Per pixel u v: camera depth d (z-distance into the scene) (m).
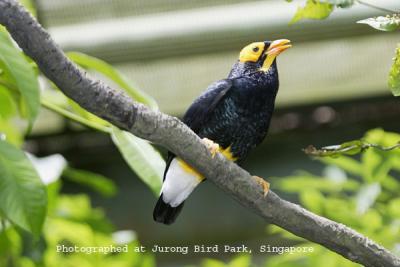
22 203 6.68
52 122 15.09
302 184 10.83
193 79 14.39
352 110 15.61
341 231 7.07
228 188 7.05
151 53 13.31
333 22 13.09
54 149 15.64
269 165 15.98
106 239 10.66
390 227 9.99
